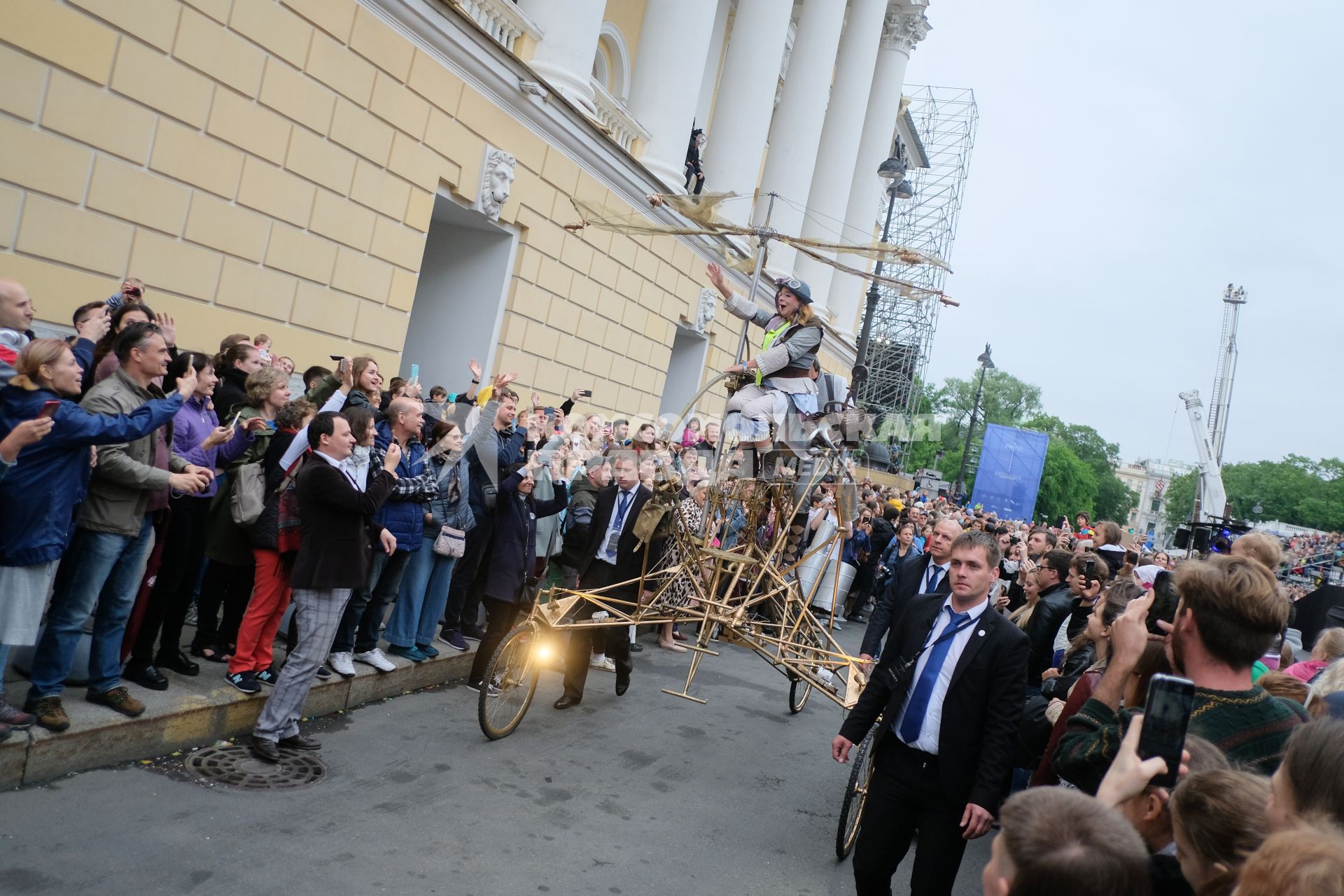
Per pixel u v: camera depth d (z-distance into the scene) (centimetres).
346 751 570
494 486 731
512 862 466
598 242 1459
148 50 748
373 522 644
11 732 434
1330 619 1502
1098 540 974
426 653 743
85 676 528
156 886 380
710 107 2294
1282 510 9812
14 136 666
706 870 505
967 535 443
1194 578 295
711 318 1942
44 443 419
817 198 2542
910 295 756
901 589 691
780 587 698
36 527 418
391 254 1052
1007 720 416
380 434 684
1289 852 162
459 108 1112
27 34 662
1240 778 213
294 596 541
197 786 477
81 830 410
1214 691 288
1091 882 169
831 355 2800
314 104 914
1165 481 13375
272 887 397
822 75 2214
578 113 1298
